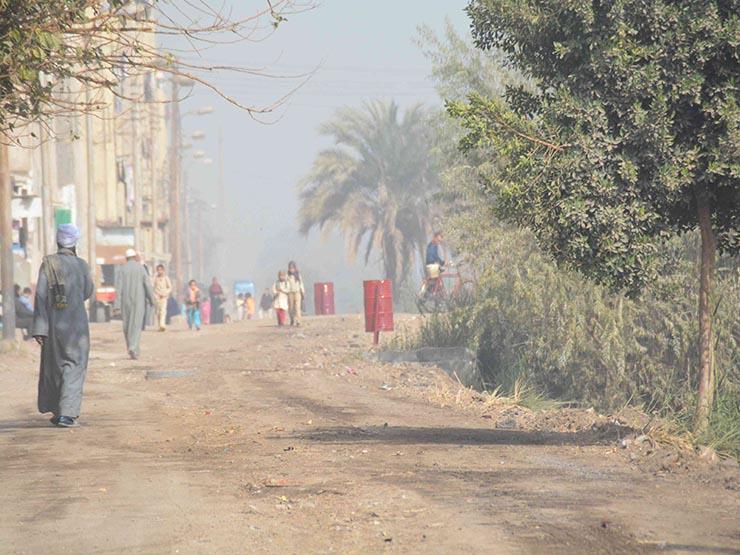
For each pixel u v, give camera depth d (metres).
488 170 70.56
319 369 69.75
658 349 68.75
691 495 25.36
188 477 29.20
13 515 23.98
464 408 50.56
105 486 27.88
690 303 65.38
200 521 22.83
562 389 71.12
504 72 77.88
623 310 67.31
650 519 22.20
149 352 89.25
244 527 22.12
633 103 33.34
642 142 33.34
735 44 32.38
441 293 86.31
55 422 42.44
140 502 25.33
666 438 34.78
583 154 33.47
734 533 20.84
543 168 33.66
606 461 31.48
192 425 42.69
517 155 34.53
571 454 33.12
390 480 28.06
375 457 32.81
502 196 34.28
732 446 35.69
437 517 22.70
